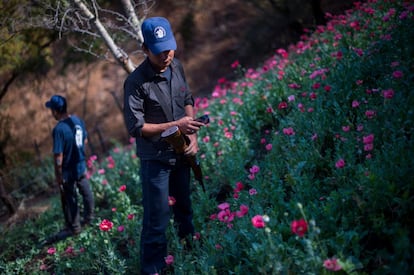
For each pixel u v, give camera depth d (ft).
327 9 42.09
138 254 16.07
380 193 12.19
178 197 15.15
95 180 25.59
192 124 13.20
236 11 44.34
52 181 36.29
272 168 16.55
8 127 40.50
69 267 17.56
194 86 42.98
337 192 13.42
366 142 13.39
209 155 21.42
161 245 14.37
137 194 22.39
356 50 21.65
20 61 36.14
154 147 13.83
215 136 22.91
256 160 20.25
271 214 13.48
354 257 10.91
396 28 21.47
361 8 28.53
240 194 15.78
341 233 11.35
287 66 27.17
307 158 16.33
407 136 14.85
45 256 20.68
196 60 43.52
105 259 15.79
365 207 12.33
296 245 12.11
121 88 41.75
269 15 44.11
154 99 13.57
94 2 21.31
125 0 22.65
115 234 18.81
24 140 40.45
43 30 37.09
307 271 10.75
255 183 15.96
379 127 15.14
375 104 17.28
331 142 17.63
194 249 14.82
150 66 13.53
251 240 12.63
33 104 40.81
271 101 23.53
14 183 37.06
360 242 12.39
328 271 10.51
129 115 13.43
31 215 27.48
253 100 24.91
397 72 16.05
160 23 13.00
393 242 11.03
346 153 15.02
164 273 14.84
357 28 24.63
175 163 14.15
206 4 44.52
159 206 14.06
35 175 37.06
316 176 16.26
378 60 20.07
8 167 39.78
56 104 20.81
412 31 20.08
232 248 13.12
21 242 23.21
